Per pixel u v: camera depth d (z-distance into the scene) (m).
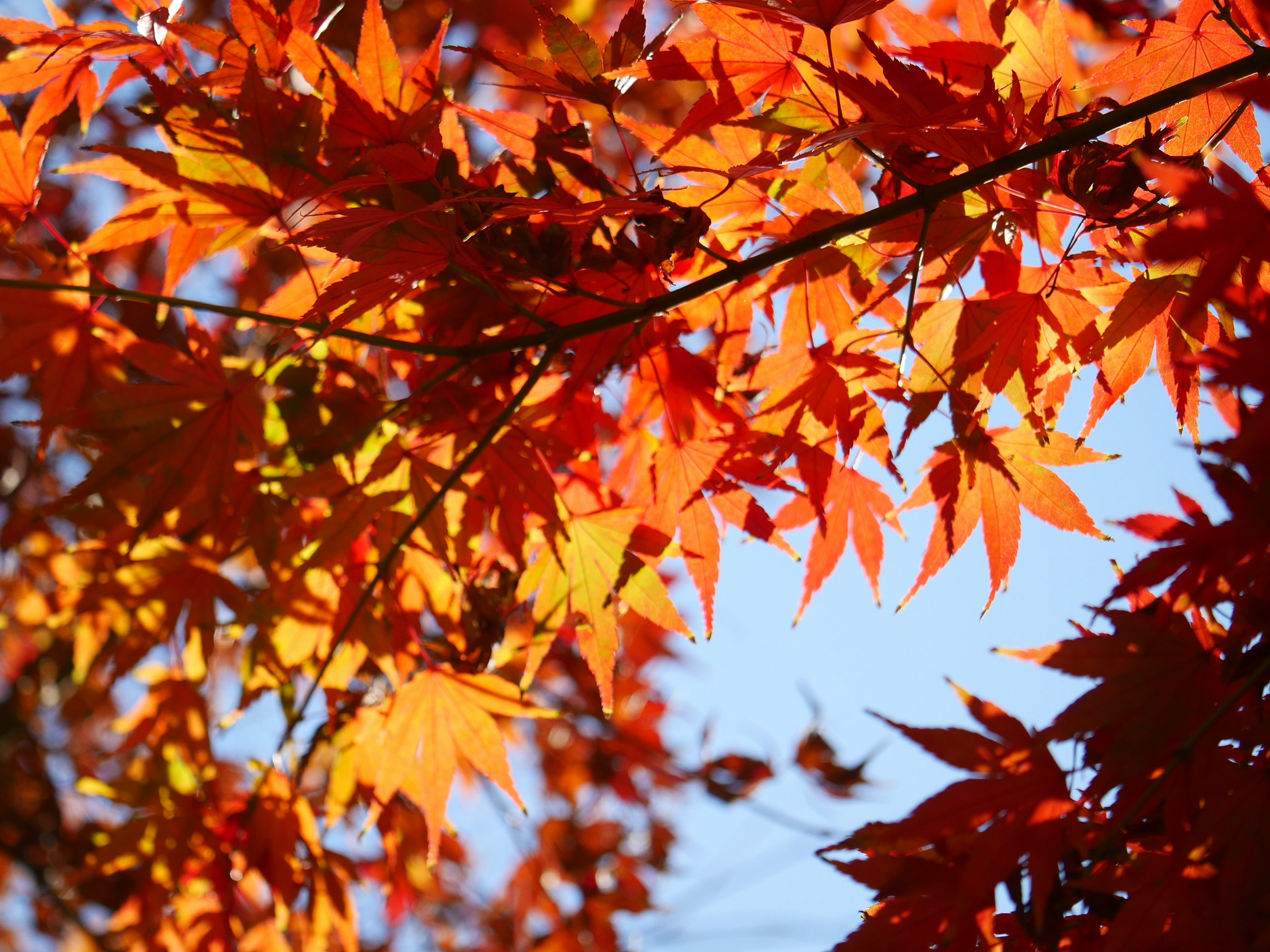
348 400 0.74
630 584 0.73
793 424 0.72
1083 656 0.68
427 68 0.71
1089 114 0.69
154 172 0.72
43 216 0.73
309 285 0.73
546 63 0.70
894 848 0.67
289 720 0.75
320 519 0.76
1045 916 0.67
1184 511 0.68
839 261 0.72
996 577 0.72
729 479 0.73
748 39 0.69
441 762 0.76
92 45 0.72
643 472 0.75
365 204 0.72
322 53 0.71
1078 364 0.71
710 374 0.73
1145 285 0.69
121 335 0.74
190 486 0.73
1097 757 0.68
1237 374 0.64
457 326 0.73
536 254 0.71
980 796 0.67
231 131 0.71
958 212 0.70
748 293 0.73
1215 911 0.66
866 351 0.72
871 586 0.74
